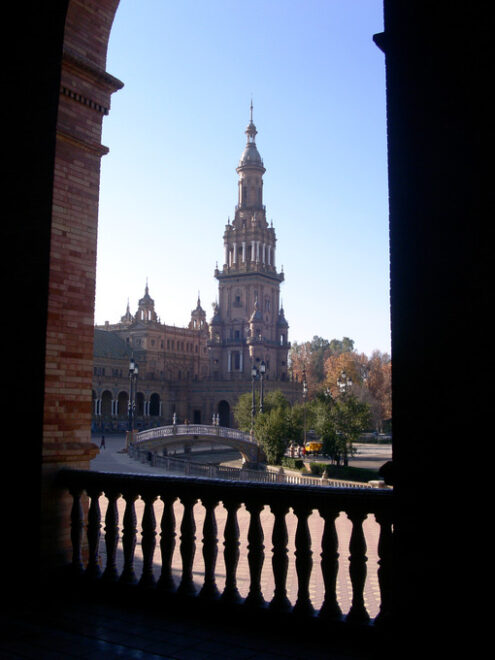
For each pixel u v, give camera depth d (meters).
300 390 120.56
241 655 5.06
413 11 4.97
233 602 5.79
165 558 6.27
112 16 8.28
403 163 4.87
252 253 123.44
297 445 67.56
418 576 4.51
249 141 129.75
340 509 5.38
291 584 12.52
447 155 4.71
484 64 4.65
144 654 5.12
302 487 5.49
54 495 7.18
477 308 4.48
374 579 12.34
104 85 8.13
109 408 112.88
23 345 7.41
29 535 7.07
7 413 7.43
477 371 4.43
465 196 4.61
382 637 4.81
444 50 4.81
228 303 123.81
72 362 7.51
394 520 4.64
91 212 7.93
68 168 7.71
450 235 4.63
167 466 43.81
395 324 4.77
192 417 119.31
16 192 7.75
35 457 7.12
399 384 4.71
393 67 5.01
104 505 22.28
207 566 5.98
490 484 4.32
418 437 4.60
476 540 4.34
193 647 5.25
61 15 7.70
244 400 76.50
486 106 4.61
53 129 7.54
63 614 6.14
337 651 5.11
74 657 5.08
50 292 7.33
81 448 7.42
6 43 8.16
